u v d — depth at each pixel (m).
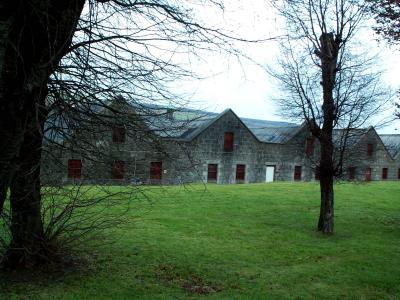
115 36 6.79
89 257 9.15
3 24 3.91
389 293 7.86
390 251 10.88
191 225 13.10
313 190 22.80
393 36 12.85
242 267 9.14
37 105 4.81
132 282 7.84
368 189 24.31
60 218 8.28
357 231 13.37
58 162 7.25
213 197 19.06
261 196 19.97
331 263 9.66
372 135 48.00
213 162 40.09
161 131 7.77
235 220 14.24
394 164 55.84
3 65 3.97
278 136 45.50
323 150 12.62
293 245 11.20
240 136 41.66
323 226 12.81
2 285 7.19
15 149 4.19
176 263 9.19
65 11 5.01
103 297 7.02
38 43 4.54
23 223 7.54
